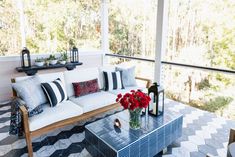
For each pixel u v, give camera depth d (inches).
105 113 133.7
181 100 173.6
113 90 134.6
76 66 200.8
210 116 130.3
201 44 175.9
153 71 176.2
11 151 89.8
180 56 187.9
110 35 231.6
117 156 66.3
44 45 190.7
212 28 168.7
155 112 92.1
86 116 107.6
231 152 42.5
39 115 89.8
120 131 78.9
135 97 78.4
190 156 87.7
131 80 144.3
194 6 174.4
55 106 102.0
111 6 220.1
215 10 165.3
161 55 155.4
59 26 197.3
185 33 181.6
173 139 91.6
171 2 177.2
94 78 133.3
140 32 205.5
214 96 156.2
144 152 76.6
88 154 89.0
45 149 92.0
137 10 204.2
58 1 191.8
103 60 224.7
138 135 75.7
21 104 86.5
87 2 211.3
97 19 222.8
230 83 146.6
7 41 163.9
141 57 179.2
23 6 169.8
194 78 163.6
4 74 158.9
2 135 103.9
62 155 87.9
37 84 102.6
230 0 157.4
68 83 120.9
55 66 173.6
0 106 147.7
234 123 120.0
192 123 120.0
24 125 81.4
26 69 156.8
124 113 97.0
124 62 206.5
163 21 148.9
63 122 96.9
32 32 180.4
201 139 101.7
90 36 222.4
